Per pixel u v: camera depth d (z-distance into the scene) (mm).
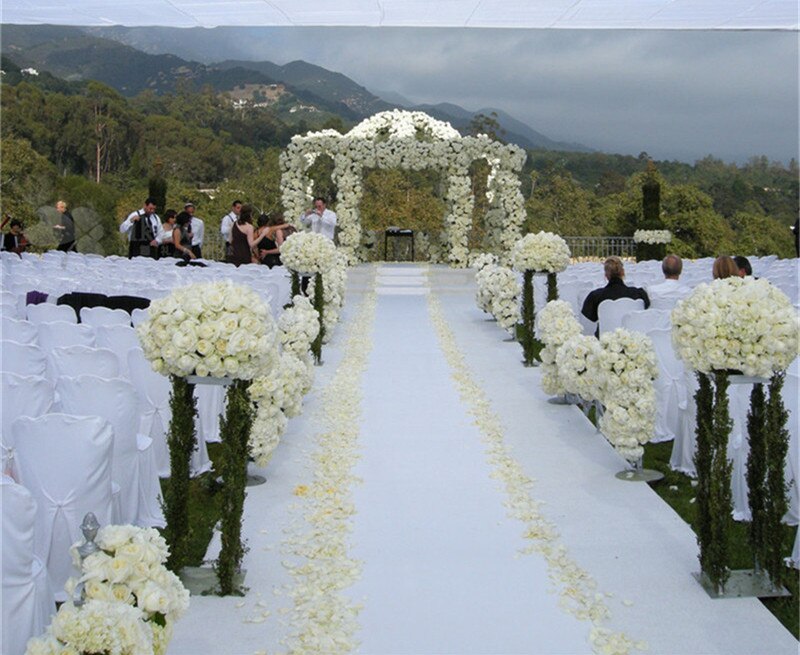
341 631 3518
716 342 3752
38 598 3225
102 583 2547
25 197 23859
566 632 3543
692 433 5562
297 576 4039
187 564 4195
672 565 4203
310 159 18000
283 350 6656
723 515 3848
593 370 5535
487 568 4148
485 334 11141
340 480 5402
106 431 3787
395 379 8359
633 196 33125
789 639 3504
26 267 10938
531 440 6297
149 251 15031
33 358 5207
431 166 17797
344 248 17781
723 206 46188
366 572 4102
